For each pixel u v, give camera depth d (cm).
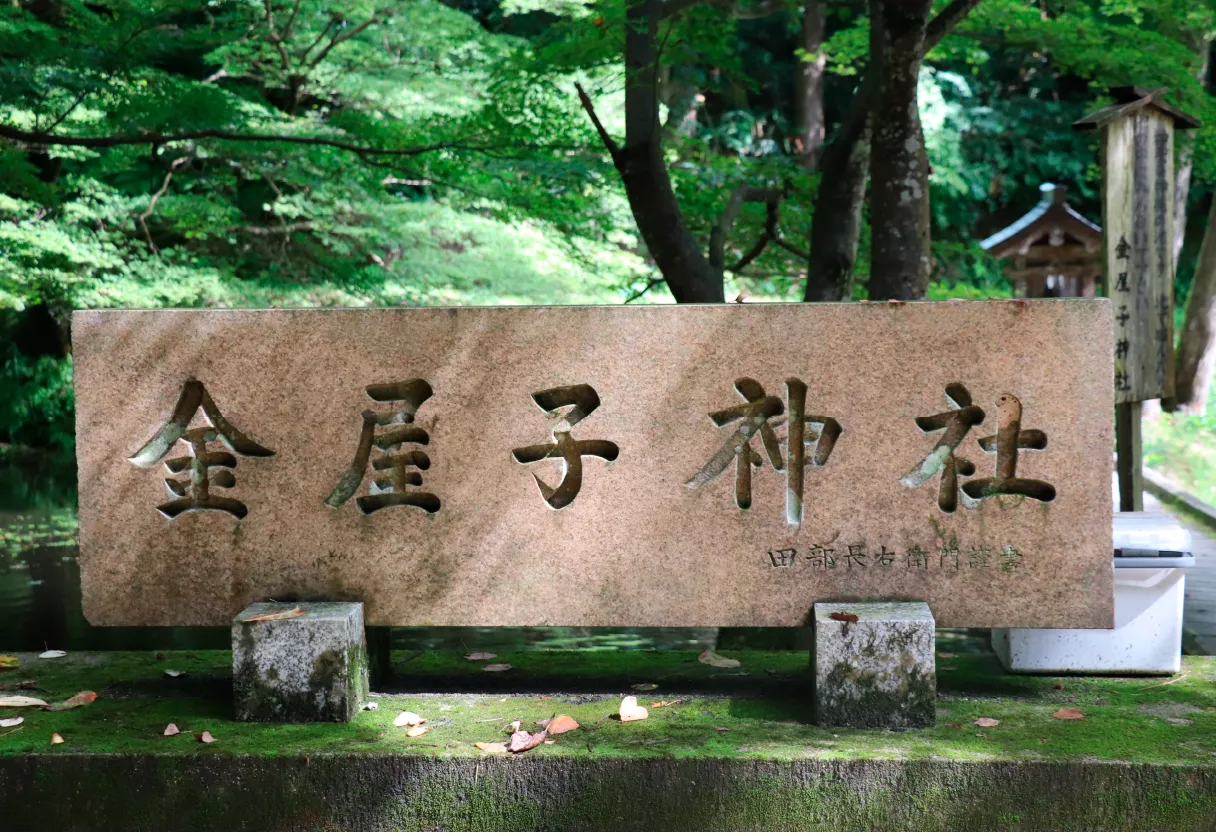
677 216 702
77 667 496
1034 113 2023
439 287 1192
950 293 1129
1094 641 460
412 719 419
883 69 620
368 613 441
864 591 424
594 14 707
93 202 1159
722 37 786
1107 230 618
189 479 445
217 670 489
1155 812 366
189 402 444
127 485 446
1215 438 1397
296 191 1323
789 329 422
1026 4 1038
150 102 840
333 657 418
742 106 1986
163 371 443
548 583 434
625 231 1048
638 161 694
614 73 823
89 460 447
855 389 421
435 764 383
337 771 384
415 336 434
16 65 796
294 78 1301
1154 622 457
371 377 436
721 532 428
